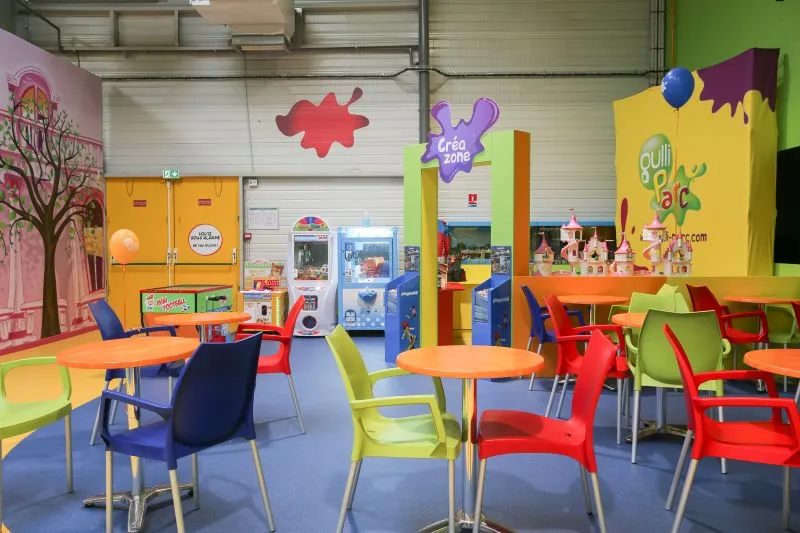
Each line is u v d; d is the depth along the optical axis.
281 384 5.66
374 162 9.23
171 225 9.30
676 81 5.66
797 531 2.75
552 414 4.59
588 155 9.18
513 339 5.83
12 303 7.14
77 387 5.59
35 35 9.14
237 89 9.21
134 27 9.18
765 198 6.18
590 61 9.12
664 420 4.08
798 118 5.98
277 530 2.79
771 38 6.41
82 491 3.26
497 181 5.88
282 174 9.23
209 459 3.71
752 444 2.42
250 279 8.93
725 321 5.19
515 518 2.89
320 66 9.18
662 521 2.86
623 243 5.99
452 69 9.14
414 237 6.73
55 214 7.96
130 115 9.22
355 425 2.49
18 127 7.21
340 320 8.41
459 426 2.78
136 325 9.32
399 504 3.05
